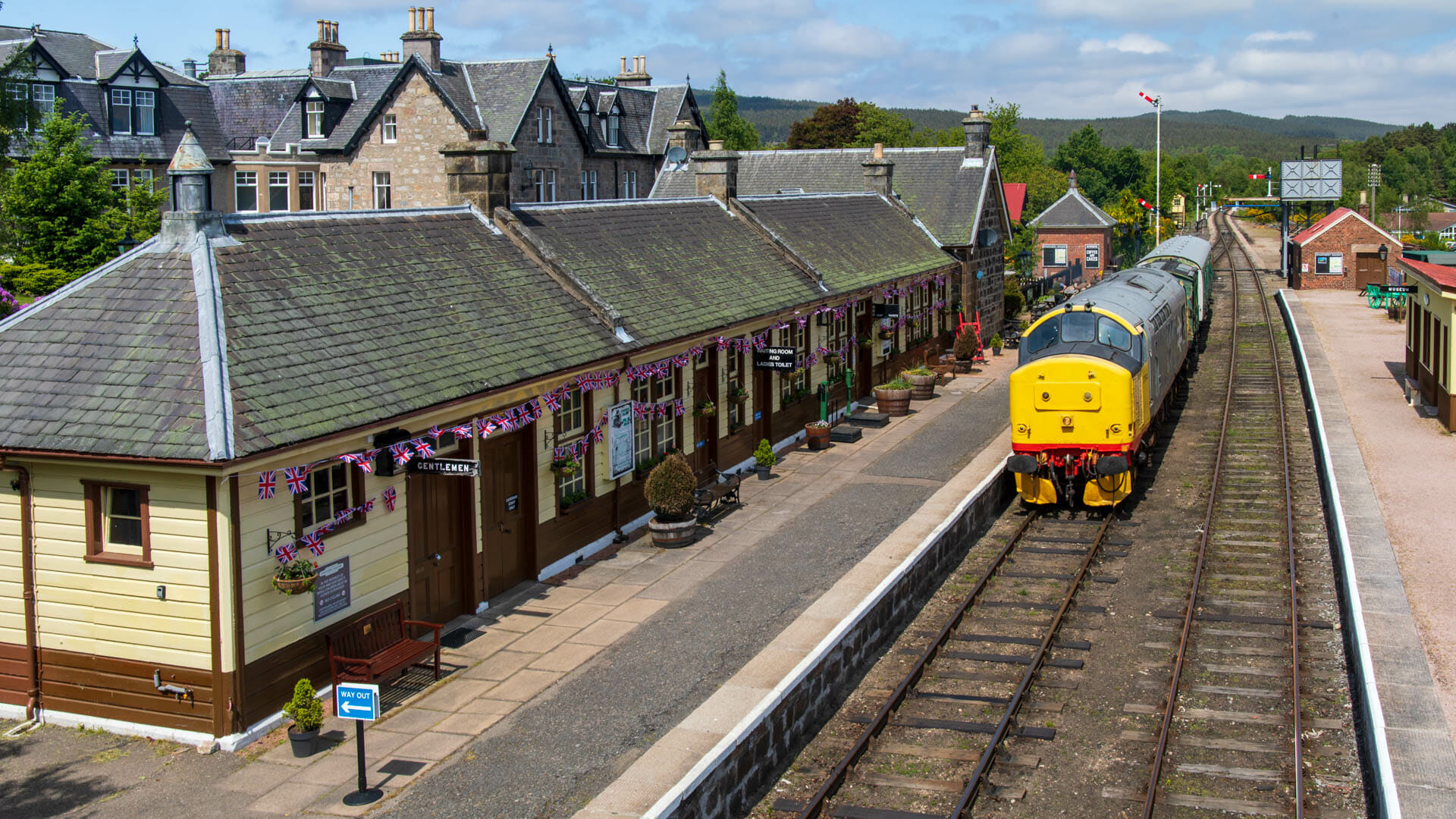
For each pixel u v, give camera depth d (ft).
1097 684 44.83
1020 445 67.67
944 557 58.90
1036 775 37.60
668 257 74.02
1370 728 36.78
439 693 42.39
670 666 44.57
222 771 36.65
